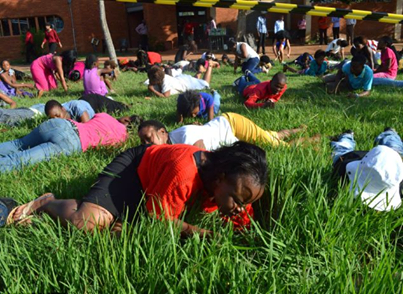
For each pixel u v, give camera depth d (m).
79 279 2.20
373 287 2.03
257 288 2.07
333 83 8.70
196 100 5.82
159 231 2.47
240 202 2.45
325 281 2.17
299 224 2.61
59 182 3.71
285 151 3.84
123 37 27.84
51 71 10.62
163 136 4.02
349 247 2.47
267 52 22.61
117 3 27.20
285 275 2.28
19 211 2.95
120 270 2.19
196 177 2.58
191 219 2.77
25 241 2.63
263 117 5.96
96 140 4.88
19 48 26.78
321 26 24.91
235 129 4.61
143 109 7.27
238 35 25.08
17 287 2.09
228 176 2.40
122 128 5.20
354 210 2.65
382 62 10.12
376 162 2.85
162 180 2.61
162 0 6.77
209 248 2.46
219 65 14.48
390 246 2.57
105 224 2.78
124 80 12.02
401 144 4.32
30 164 4.30
